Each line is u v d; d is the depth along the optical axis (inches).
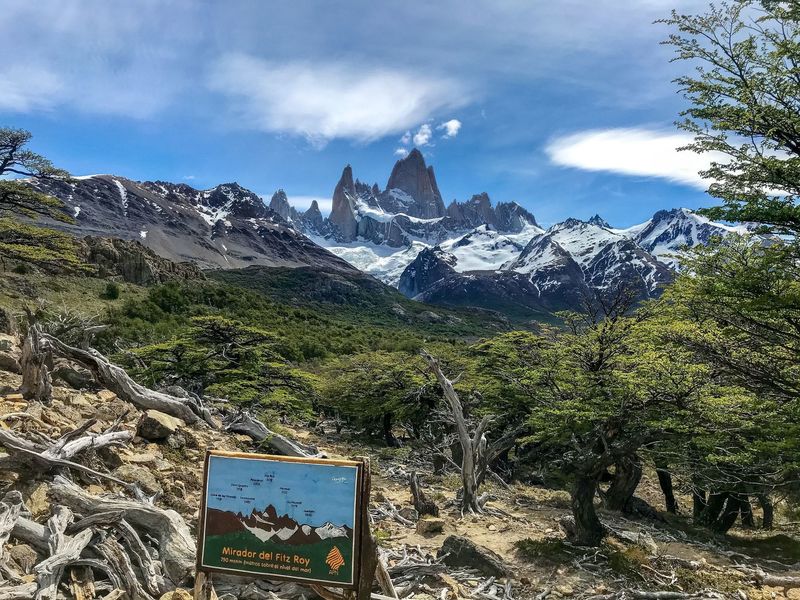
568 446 911.7
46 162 1223.5
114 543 256.2
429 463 1079.0
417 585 360.5
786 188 494.3
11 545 234.5
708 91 494.9
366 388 1353.3
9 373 510.0
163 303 2303.2
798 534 730.8
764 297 483.8
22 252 1151.0
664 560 484.4
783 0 453.7
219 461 190.1
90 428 430.0
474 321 7485.2
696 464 676.7
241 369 954.1
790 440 507.5
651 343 708.0
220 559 185.6
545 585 417.7
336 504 182.1
